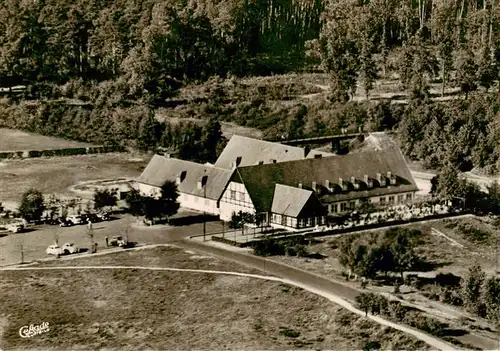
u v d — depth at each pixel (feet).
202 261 447.42
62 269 439.63
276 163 543.39
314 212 512.63
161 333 360.89
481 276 390.21
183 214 552.82
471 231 507.71
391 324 354.74
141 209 523.29
